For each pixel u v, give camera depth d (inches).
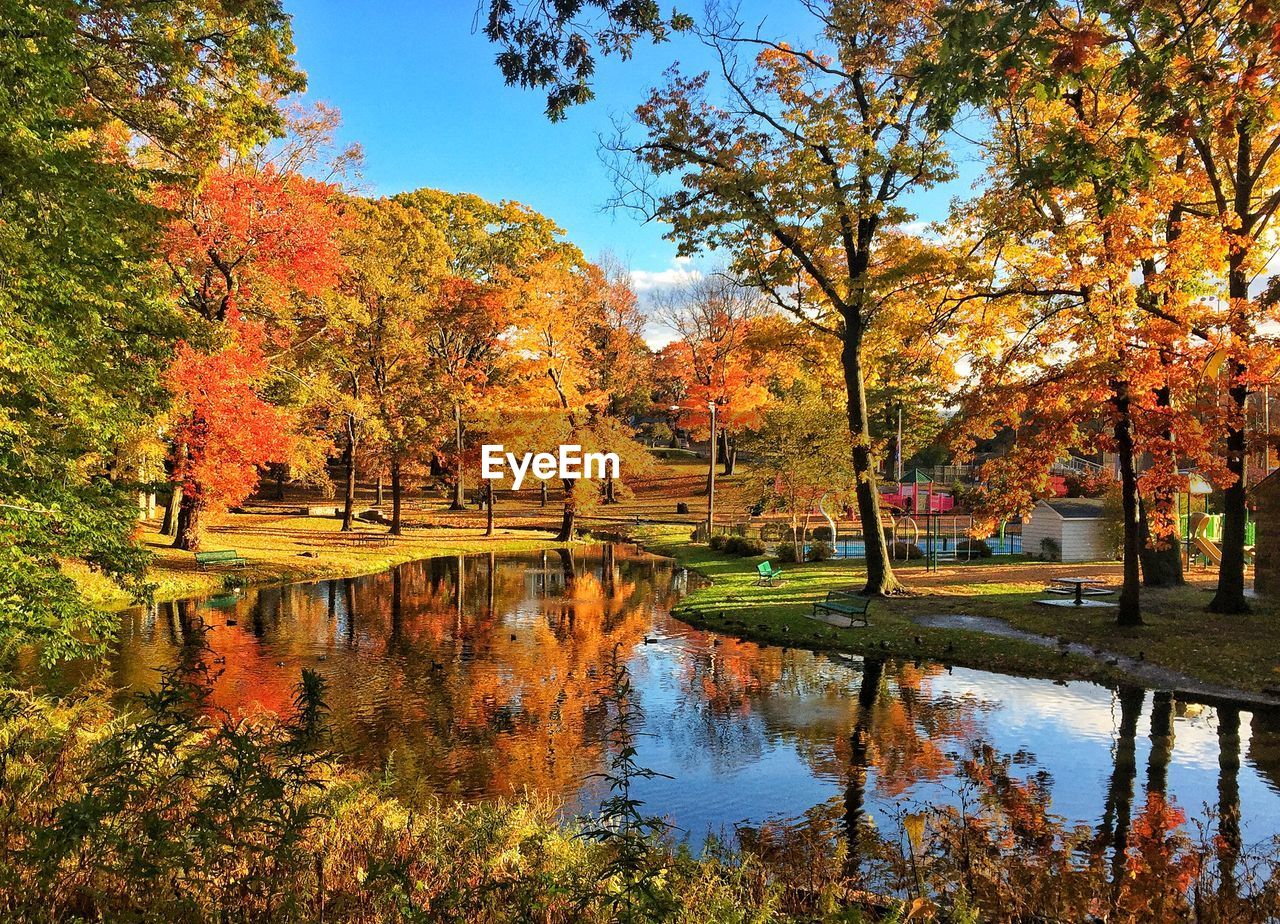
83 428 421.7
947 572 1117.7
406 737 483.5
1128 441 696.4
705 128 862.5
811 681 625.0
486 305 1669.5
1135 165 313.9
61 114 470.6
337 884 178.1
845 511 2006.6
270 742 216.4
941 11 294.2
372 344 1643.7
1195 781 410.6
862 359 1032.8
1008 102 416.5
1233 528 757.3
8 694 336.2
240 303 1177.4
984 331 812.0
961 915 224.1
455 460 1831.9
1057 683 607.5
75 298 393.7
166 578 1023.6
